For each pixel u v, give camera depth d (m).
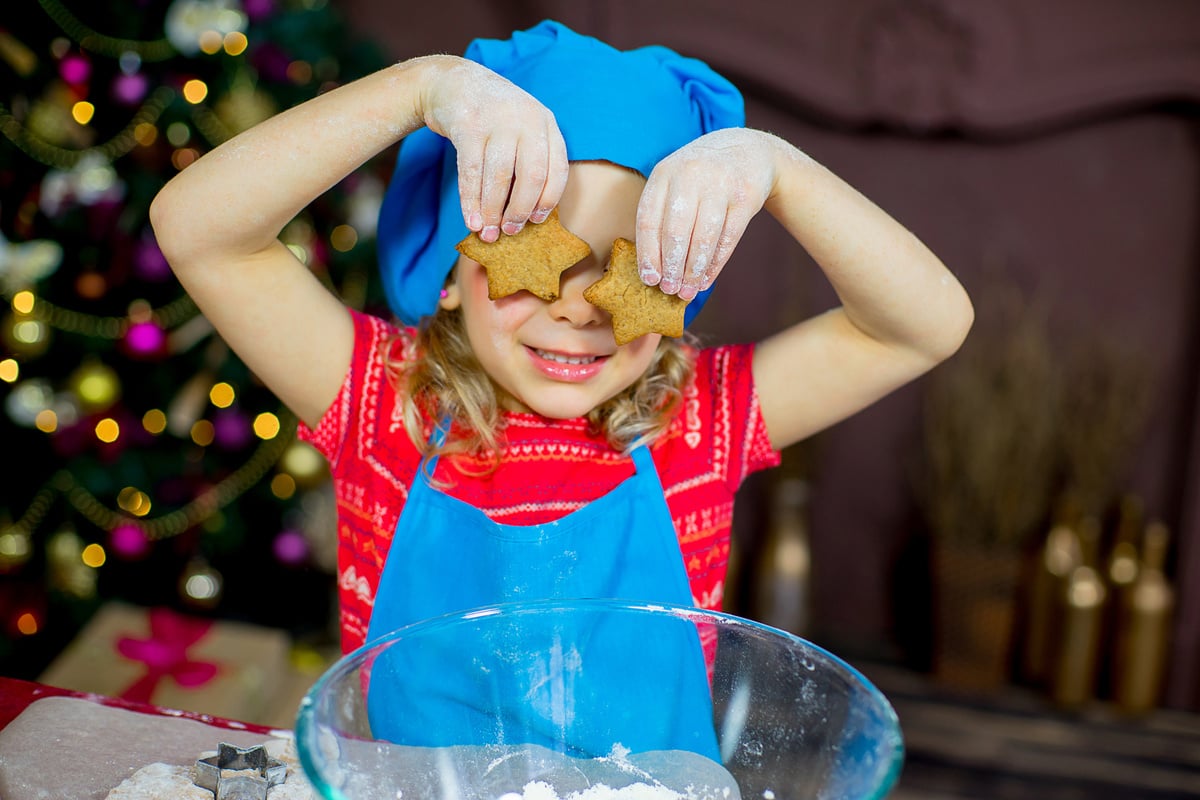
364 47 2.38
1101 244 2.62
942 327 0.99
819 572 2.95
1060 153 2.59
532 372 0.92
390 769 0.64
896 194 2.69
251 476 2.40
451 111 0.81
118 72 2.18
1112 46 2.46
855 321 1.02
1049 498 2.65
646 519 1.04
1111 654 2.63
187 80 2.19
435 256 1.01
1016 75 2.51
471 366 1.04
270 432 2.33
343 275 2.35
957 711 2.61
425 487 1.02
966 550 2.58
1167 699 2.67
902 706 2.63
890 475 2.84
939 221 2.68
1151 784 2.39
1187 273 2.59
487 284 0.90
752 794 0.65
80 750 0.77
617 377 0.94
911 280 0.95
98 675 1.96
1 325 2.16
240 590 2.72
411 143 1.00
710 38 2.62
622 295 0.84
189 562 2.51
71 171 2.17
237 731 0.82
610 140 0.88
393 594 1.01
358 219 2.33
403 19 2.77
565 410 0.93
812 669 0.64
